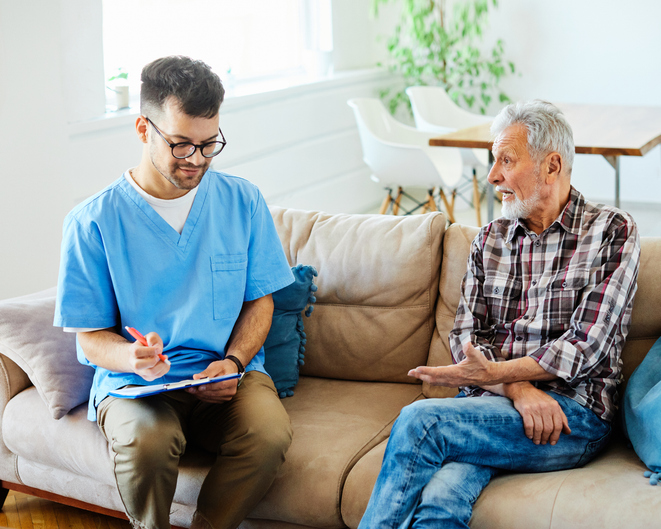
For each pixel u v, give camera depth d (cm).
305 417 178
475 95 529
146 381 162
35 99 291
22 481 193
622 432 159
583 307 157
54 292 208
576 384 156
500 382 155
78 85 316
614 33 477
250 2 446
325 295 202
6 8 276
